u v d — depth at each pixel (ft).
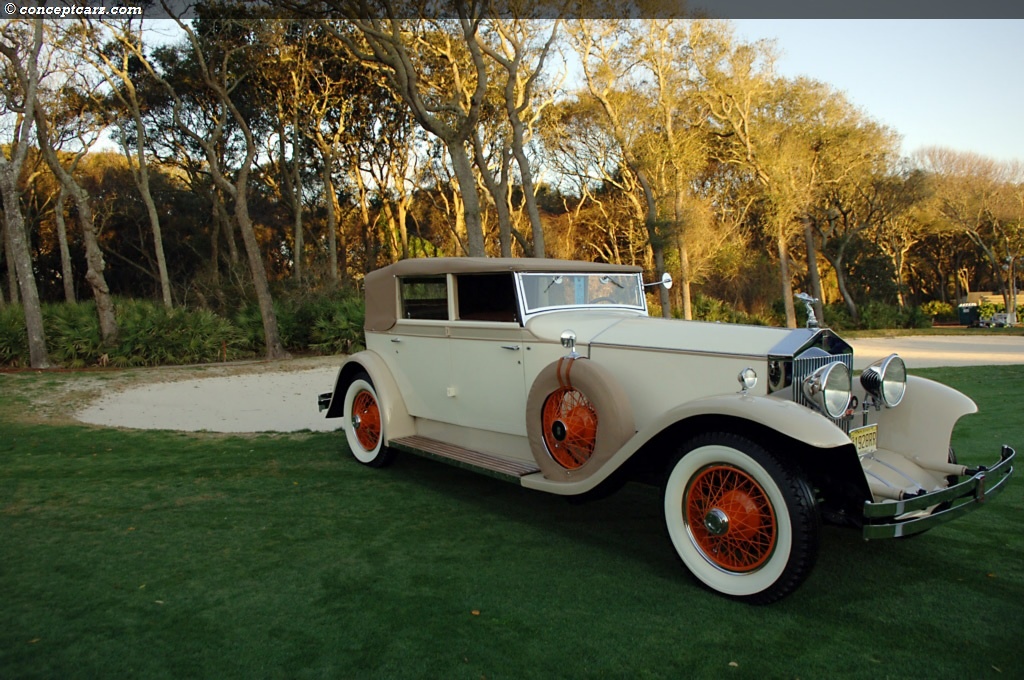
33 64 43.24
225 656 8.87
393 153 101.55
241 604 10.35
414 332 17.20
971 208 124.06
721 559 11.04
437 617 10.02
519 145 56.54
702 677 8.55
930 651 9.19
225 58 57.16
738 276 107.45
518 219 106.52
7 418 27.63
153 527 13.73
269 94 85.10
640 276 17.38
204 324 51.67
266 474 17.93
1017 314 119.03
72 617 9.84
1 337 44.62
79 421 28.07
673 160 82.43
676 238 83.10
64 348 45.29
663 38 80.07
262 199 107.34
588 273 15.85
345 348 56.18
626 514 14.88
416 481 17.31
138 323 48.03
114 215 102.99
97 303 46.98
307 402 34.96
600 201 108.58
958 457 19.03
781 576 10.10
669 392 12.54
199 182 99.66
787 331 12.44
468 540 13.20
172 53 78.84
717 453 10.73
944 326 117.19
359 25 43.96
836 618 10.11
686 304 85.61
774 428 9.77
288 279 84.12
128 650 8.96
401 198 102.83
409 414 17.83
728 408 10.32
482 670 8.64
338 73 86.38
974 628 9.82
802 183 96.53
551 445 13.34
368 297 19.15
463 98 73.41
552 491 12.71
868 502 9.93
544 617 10.07
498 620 9.96
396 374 18.02
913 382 13.53
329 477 17.65
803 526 9.89
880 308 107.04
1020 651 9.19
